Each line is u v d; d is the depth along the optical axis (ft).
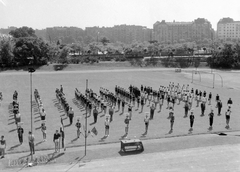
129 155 100.53
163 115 162.30
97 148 107.45
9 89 246.68
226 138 120.57
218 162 94.38
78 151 104.01
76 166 90.27
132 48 534.78
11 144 111.86
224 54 470.39
